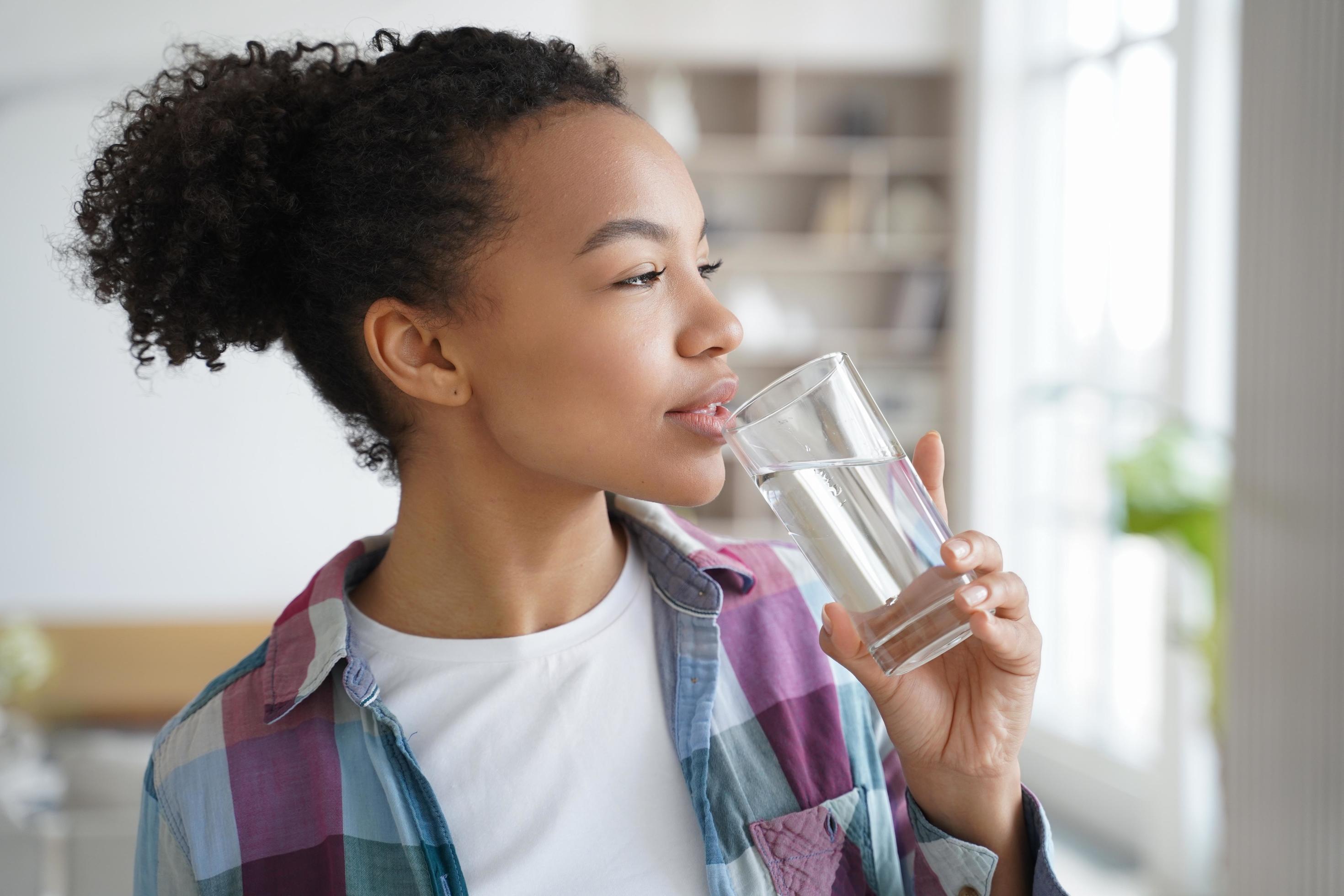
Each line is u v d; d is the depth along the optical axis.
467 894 0.76
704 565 0.85
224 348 0.89
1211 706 2.52
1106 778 3.64
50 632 3.79
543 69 0.76
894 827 0.89
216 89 0.83
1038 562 4.26
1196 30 3.20
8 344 3.97
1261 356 2.14
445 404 0.77
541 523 0.81
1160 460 2.63
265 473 4.08
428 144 0.74
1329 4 1.96
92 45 3.90
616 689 0.83
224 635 3.84
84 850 1.98
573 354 0.72
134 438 4.04
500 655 0.83
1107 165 3.82
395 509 4.14
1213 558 2.54
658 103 4.82
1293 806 2.11
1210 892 3.10
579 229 0.71
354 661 0.81
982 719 0.75
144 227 0.84
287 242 0.82
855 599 0.70
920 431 4.94
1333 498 2.01
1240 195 2.17
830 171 5.04
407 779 0.78
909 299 4.94
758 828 0.80
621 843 0.78
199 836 0.80
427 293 0.75
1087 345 3.98
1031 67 4.34
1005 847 0.78
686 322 0.73
